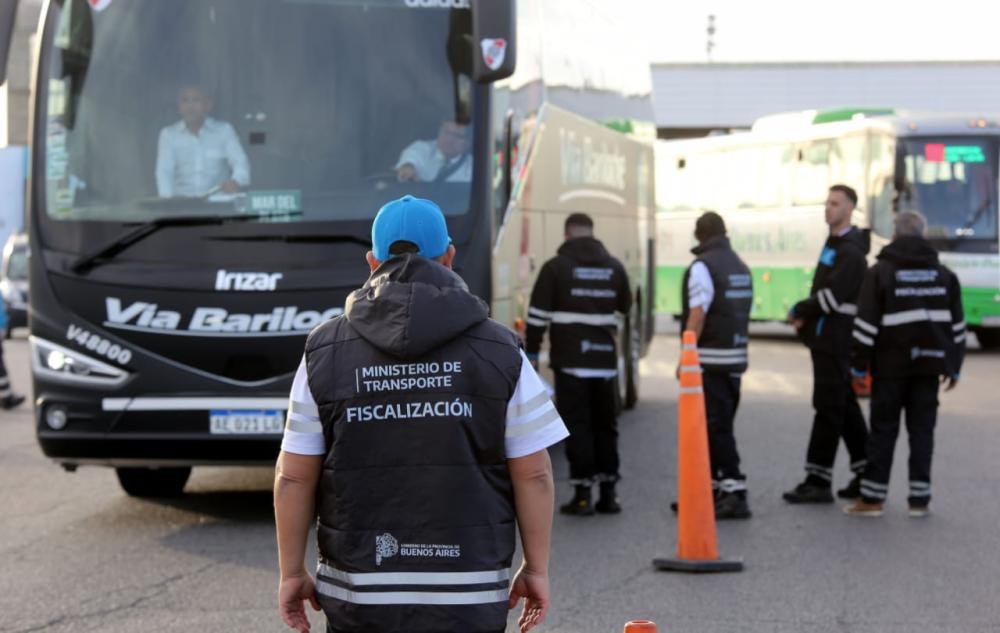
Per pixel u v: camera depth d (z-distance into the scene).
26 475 11.72
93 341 9.18
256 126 9.38
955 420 15.01
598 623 6.98
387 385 3.62
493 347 3.66
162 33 9.49
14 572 8.12
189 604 7.36
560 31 12.55
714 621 7.00
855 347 9.64
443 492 3.58
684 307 9.84
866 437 10.37
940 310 9.48
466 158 9.39
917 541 8.91
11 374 21.38
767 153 27.08
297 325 9.09
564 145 12.55
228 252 9.20
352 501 3.60
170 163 9.34
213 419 9.05
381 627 3.55
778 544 8.86
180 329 9.10
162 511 10.05
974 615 7.09
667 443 13.48
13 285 30.48
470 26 9.50
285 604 3.79
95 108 9.43
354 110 9.40
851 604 7.32
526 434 3.67
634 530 9.38
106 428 9.14
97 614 7.16
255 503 10.37
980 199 23.98
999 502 10.24
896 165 24.14
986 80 51.97
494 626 3.58
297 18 9.48
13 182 33.91
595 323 9.83
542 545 3.75
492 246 9.45
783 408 16.20
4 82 9.59
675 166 29.89
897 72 52.38
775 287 26.86
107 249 9.21
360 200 9.28
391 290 3.65
